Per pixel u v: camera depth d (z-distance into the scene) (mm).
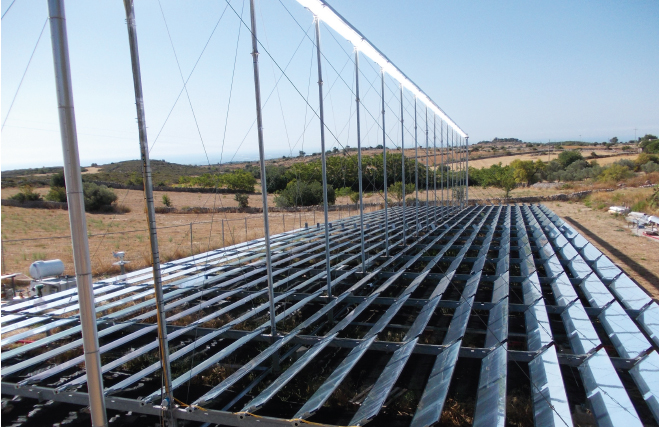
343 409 6680
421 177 52062
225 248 17203
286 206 41094
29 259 18469
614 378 5730
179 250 19938
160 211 39031
